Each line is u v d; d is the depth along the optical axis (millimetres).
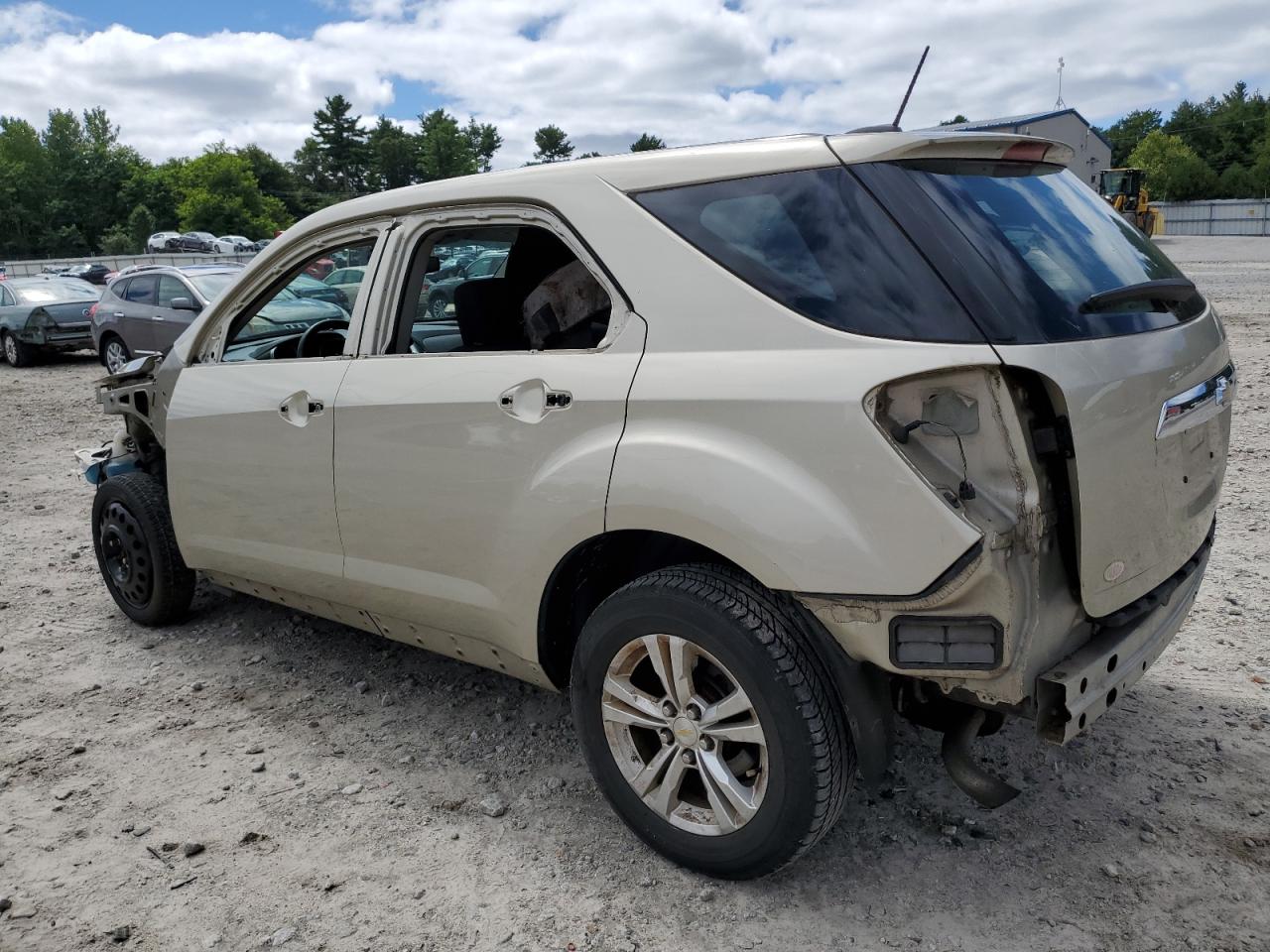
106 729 3734
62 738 3670
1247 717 3492
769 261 2496
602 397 2658
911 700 2559
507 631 3014
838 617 2318
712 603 2461
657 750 2875
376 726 3701
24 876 2846
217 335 4094
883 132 2539
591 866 2809
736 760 2613
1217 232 53625
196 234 73562
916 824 2936
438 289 3385
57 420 11312
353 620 3697
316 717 3791
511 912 2625
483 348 3311
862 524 2244
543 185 2916
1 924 2639
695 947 2469
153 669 4273
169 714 3846
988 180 2598
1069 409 2180
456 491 3029
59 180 112562
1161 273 2812
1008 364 2150
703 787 2816
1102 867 2711
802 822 2434
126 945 2547
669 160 2750
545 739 3562
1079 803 3012
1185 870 2691
